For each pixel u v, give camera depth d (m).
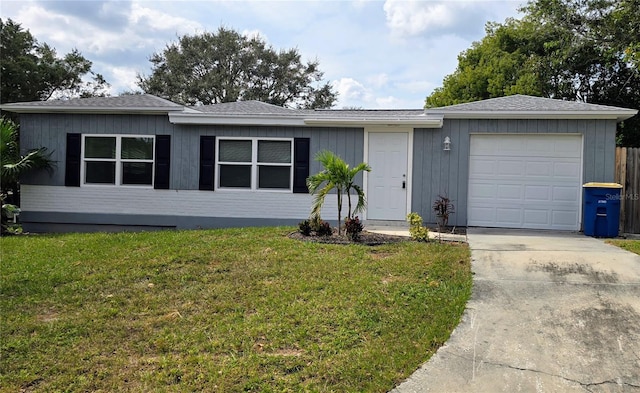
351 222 7.89
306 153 10.90
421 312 4.60
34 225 11.55
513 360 3.74
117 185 11.37
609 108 9.61
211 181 11.16
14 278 5.77
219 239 8.06
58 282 5.63
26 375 3.51
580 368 3.63
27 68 25.69
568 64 19.73
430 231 9.34
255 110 11.80
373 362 3.67
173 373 3.51
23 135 11.51
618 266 5.96
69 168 11.44
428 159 10.45
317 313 4.57
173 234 8.85
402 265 6.12
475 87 23.09
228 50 35.06
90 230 11.50
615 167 9.91
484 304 4.82
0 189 11.01
